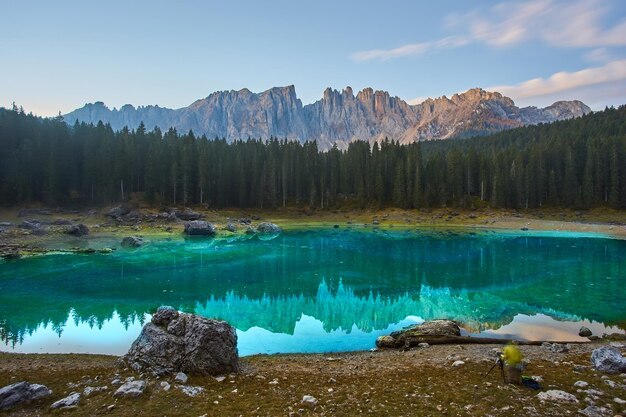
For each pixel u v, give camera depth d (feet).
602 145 458.50
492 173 476.13
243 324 102.12
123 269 168.96
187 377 57.47
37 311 111.24
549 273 163.94
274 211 462.60
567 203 440.45
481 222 383.04
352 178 528.22
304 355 78.54
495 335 92.02
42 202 358.43
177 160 428.15
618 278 153.58
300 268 177.68
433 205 469.57
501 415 43.60
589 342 83.97
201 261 190.39
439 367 65.16
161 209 376.27
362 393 52.08
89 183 381.60
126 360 63.31
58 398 50.24
